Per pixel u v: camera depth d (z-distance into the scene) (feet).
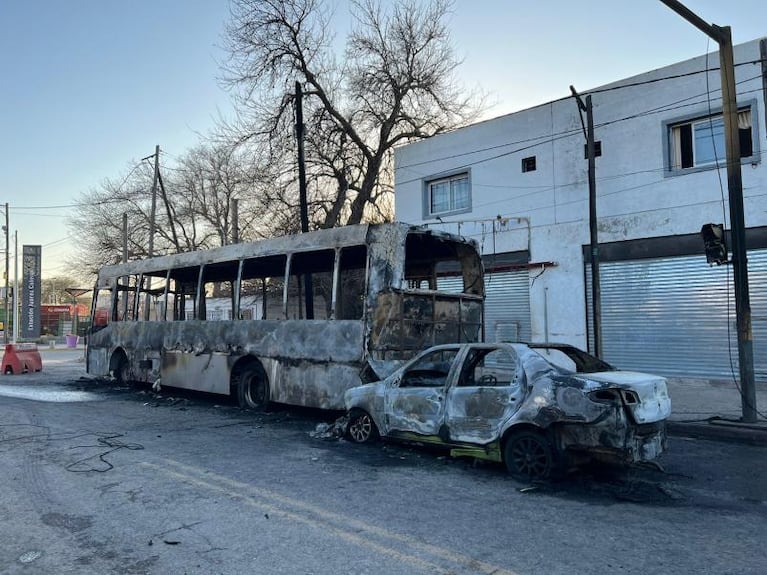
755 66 42.91
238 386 38.04
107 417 35.12
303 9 74.69
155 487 19.80
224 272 44.60
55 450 25.58
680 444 28.55
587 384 19.57
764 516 17.38
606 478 21.47
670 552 14.37
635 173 48.70
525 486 20.18
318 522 16.42
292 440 28.22
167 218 122.01
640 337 48.42
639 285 48.55
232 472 21.97
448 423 23.12
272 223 90.53
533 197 54.90
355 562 13.65
